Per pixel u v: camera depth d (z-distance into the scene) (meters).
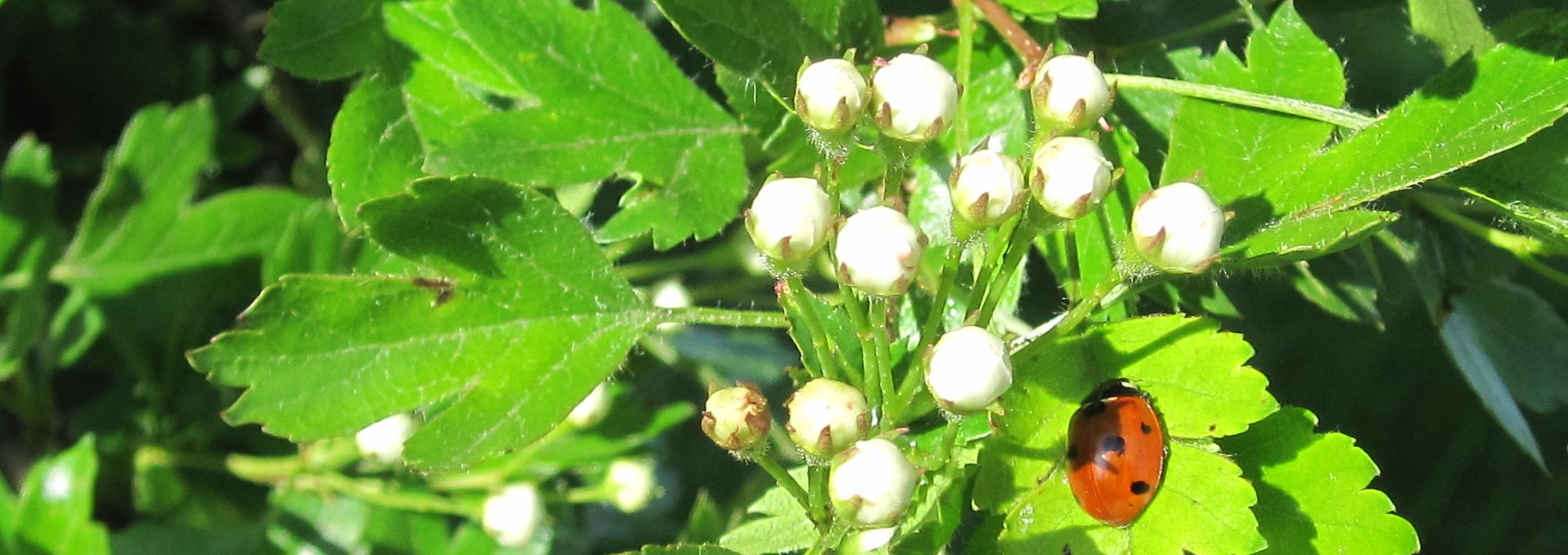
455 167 0.19
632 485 0.23
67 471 0.22
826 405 0.17
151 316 0.23
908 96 0.17
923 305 0.19
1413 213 0.20
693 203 0.19
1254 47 0.19
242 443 0.23
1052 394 0.18
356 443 0.23
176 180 0.23
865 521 0.17
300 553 0.23
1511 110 0.17
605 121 0.20
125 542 0.23
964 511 0.18
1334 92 0.18
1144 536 0.17
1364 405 0.38
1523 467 0.39
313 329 0.18
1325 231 0.17
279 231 0.24
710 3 0.19
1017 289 0.19
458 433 0.18
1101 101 0.17
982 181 0.17
